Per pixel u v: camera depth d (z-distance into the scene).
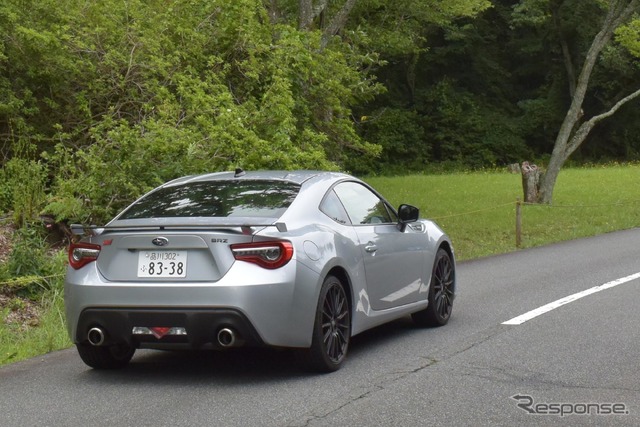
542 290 14.15
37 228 16.06
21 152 18.50
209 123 17.03
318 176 9.69
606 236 23.77
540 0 64.38
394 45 34.34
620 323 11.12
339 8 31.58
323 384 8.30
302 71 20.38
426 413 7.24
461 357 9.34
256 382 8.48
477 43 72.31
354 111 67.00
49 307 13.61
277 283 8.10
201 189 9.41
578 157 71.75
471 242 23.67
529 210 30.23
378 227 9.98
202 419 7.25
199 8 20.52
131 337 8.32
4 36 18.52
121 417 7.38
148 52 19.67
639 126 71.12
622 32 36.75
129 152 16.16
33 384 8.70
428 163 69.44
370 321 9.51
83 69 19.38
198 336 8.13
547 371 8.64
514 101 75.44
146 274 8.30
